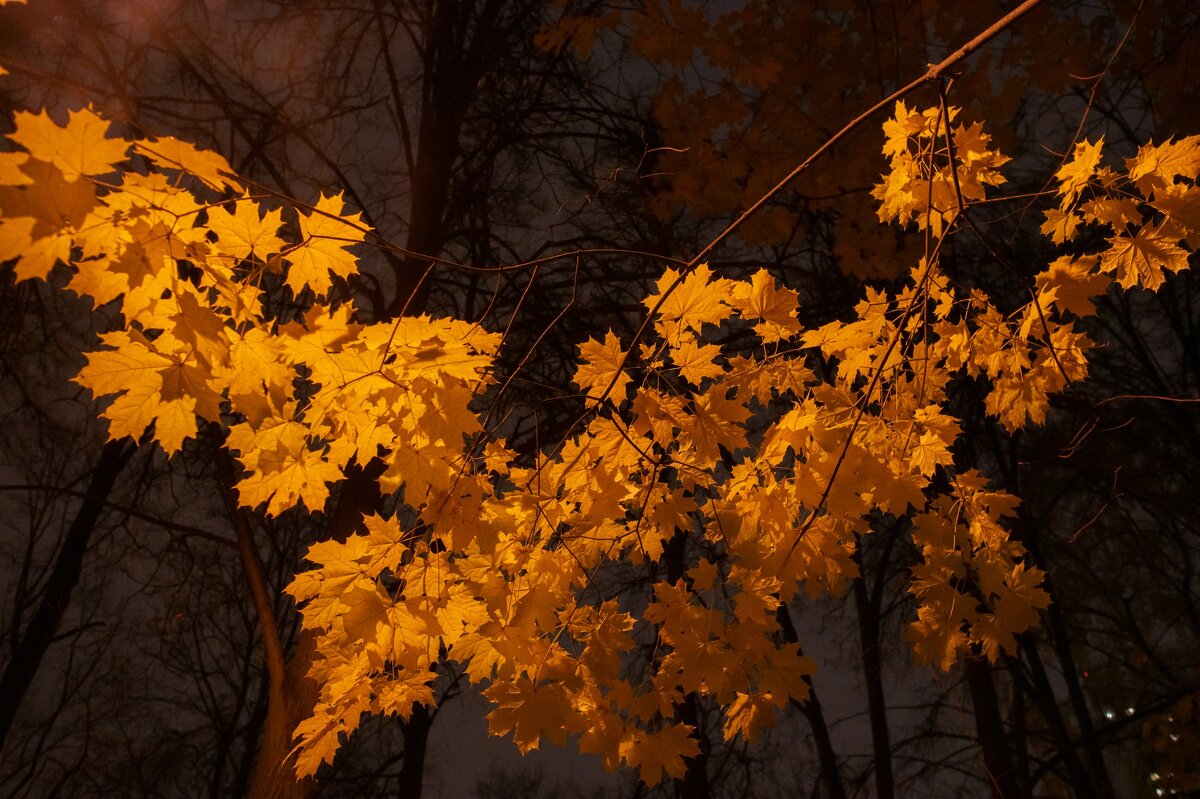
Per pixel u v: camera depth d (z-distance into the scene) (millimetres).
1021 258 7590
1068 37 4555
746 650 2242
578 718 2291
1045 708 8617
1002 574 2393
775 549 2248
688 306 2160
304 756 2297
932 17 4691
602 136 8094
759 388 2301
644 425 2221
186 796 10273
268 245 1677
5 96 6320
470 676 2391
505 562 2320
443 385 1904
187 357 1627
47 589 7598
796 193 4914
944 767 9016
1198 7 4523
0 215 1295
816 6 4676
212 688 10180
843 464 2201
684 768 2281
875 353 2408
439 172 7402
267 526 9273
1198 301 9070
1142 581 10125
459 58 7812
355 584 2182
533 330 7094
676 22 4547
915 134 2326
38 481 8711
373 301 7211
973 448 7734
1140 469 9133
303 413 1927
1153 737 8438
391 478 2197
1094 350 9297
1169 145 1970
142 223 1517
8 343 7941
